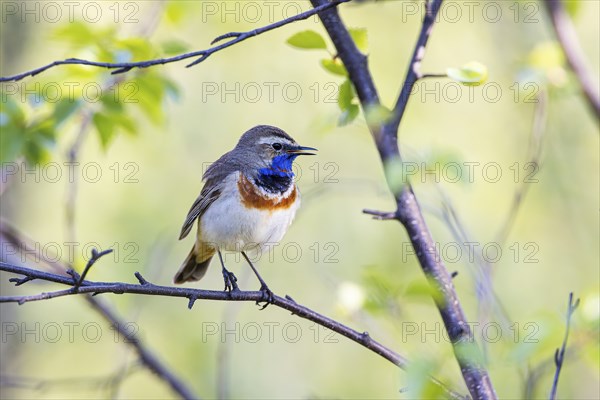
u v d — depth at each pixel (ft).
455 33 56.49
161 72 33.55
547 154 51.47
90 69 30.83
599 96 36.27
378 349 24.38
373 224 52.29
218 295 24.82
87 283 21.70
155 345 49.24
